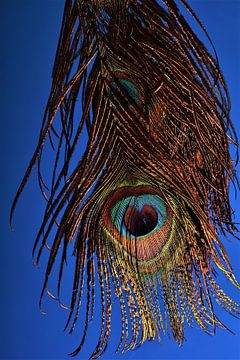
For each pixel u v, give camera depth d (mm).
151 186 393
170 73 385
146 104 388
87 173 375
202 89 386
